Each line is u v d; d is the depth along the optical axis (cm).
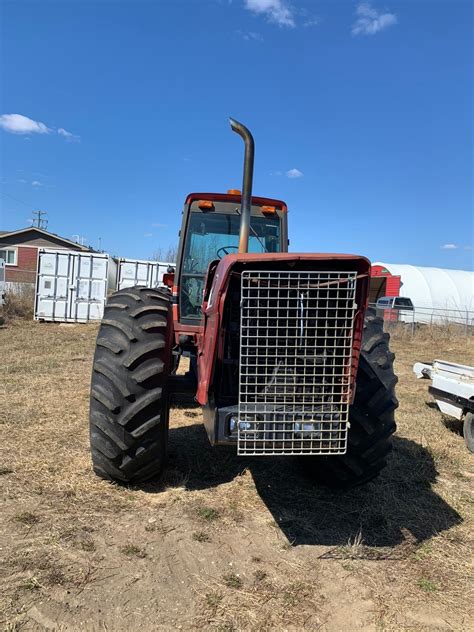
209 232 472
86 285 1512
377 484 373
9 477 337
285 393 245
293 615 222
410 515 327
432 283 2830
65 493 320
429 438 497
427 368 571
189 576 244
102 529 281
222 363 274
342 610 228
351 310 240
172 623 211
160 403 303
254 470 385
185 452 413
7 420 462
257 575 249
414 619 225
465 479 396
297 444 248
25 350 940
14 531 271
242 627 212
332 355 244
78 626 204
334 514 322
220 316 250
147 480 336
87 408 519
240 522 303
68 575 236
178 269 470
